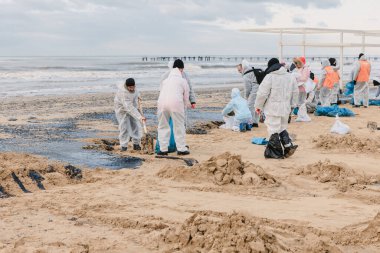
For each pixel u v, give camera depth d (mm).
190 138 13453
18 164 9484
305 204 7453
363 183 8719
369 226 6082
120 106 11742
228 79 46438
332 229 6215
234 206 7312
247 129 14883
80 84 36469
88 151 11562
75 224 6555
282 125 10703
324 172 9031
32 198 7848
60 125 16203
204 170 8914
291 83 10602
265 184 8516
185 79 11859
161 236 5734
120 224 6520
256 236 5047
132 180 8906
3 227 6441
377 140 12172
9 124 16375
